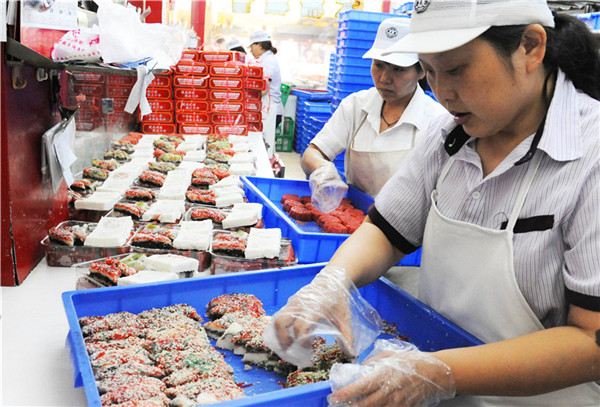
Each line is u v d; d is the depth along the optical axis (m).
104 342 1.24
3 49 1.48
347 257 1.34
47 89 1.86
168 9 5.06
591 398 1.13
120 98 3.41
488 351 0.96
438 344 1.32
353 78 4.62
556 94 1.07
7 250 1.57
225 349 1.35
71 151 2.04
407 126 2.52
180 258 1.67
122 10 2.53
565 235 1.04
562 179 1.04
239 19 7.84
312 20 8.19
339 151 2.81
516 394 0.95
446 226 1.24
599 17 2.75
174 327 1.33
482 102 0.97
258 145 3.86
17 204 1.59
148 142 3.38
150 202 2.27
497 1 0.90
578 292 0.96
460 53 0.93
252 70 4.03
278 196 2.80
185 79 3.91
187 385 1.10
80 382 1.04
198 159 3.14
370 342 1.21
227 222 2.05
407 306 1.43
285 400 0.94
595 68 1.12
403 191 1.40
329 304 1.16
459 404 1.11
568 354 0.92
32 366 1.21
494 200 1.16
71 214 2.09
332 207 2.38
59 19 2.01
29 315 1.43
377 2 7.26
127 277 1.52
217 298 1.49
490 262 1.13
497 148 1.16
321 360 1.21
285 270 1.59
